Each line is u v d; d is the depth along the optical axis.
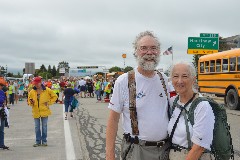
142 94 3.42
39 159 7.78
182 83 3.25
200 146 3.04
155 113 3.41
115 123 3.49
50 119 15.84
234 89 18.36
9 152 8.55
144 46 3.39
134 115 3.42
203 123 3.05
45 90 9.36
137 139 3.42
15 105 25.98
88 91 37.25
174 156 3.28
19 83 32.84
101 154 8.26
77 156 8.05
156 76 3.50
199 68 22.45
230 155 3.14
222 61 19.53
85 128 12.78
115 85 3.50
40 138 9.37
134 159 3.42
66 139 10.41
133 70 3.53
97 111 19.70
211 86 20.80
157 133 3.39
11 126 13.52
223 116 3.16
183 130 3.21
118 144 9.34
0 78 8.76
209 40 38.28
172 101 3.46
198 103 3.15
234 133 10.97
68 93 15.83
